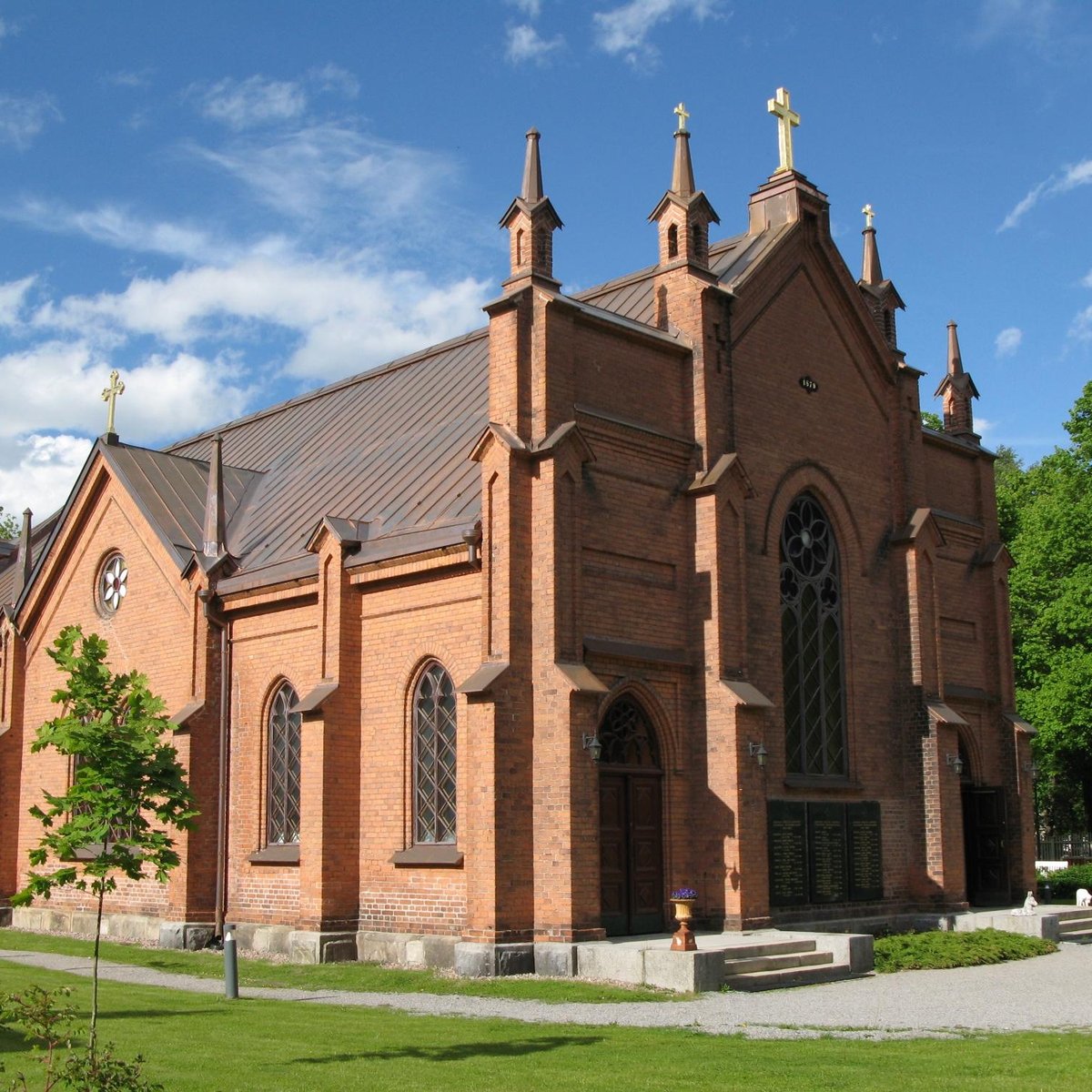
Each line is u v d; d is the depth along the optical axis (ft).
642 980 70.33
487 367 109.91
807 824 94.63
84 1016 58.90
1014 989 71.00
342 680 87.86
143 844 55.88
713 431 91.40
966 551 119.14
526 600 78.95
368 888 85.76
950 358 125.49
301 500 108.37
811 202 105.29
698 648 87.51
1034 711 160.35
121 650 108.37
